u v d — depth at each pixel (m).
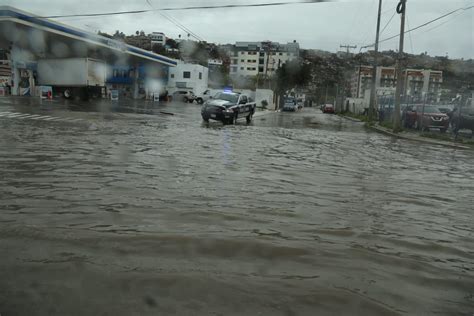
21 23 27.50
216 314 2.39
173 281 2.79
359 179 7.21
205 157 8.48
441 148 14.74
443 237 4.18
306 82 65.88
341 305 2.57
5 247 3.26
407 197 6.01
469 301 2.74
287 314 2.43
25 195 4.82
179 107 35.84
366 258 3.42
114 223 3.95
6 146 8.43
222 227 3.98
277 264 3.18
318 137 15.83
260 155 9.42
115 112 22.39
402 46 21.00
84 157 7.59
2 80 34.41
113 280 2.76
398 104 21.11
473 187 7.23
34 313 2.33
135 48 43.25
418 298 2.74
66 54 39.81
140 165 7.08
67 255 3.15
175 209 4.52
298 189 6.01
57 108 21.72
